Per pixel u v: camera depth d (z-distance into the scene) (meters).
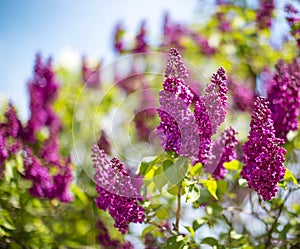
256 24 1.95
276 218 1.42
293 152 1.54
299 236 1.48
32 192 1.51
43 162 1.59
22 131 1.63
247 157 1.17
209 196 1.29
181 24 2.03
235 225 1.58
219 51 2.02
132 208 1.19
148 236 1.51
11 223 1.48
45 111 1.73
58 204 1.60
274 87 1.38
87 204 1.68
